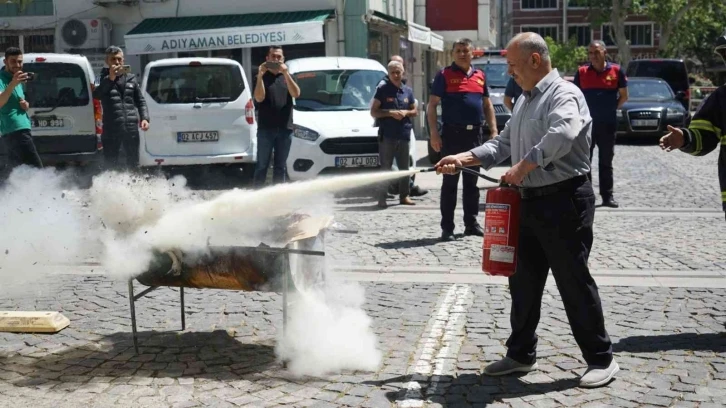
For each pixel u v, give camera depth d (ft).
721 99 16.83
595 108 35.99
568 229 14.55
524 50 14.55
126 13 69.67
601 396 14.61
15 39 70.90
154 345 17.92
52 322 19.01
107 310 20.77
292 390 15.17
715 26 204.33
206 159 43.16
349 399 14.67
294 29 63.98
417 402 14.47
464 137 28.73
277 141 35.42
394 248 28.19
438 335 18.42
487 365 16.15
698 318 19.44
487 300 21.38
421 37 82.69
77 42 69.87
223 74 43.55
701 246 28.02
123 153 38.96
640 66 99.04
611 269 24.75
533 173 14.60
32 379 15.94
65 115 45.29
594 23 184.24
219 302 21.34
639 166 54.19
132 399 14.84
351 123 40.68
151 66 43.21
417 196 41.42
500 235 14.80
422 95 99.71
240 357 17.07
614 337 18.02
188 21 68.18
